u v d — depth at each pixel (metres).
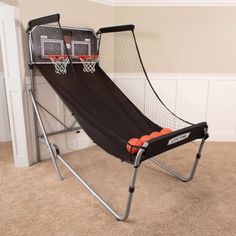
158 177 2.43
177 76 3.31
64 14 2.71
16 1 2.38
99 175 2.47
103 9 3.07
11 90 2.43
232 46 3.18
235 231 1.69
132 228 1.72
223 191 2.18
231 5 3.05
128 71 3.35
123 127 2.13
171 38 3.20
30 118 2.62
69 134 3.03
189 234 1.66
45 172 2.51
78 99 2.25
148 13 3.13
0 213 1.85
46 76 2.36
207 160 2.83
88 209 1.92
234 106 3.37
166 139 1.67
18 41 2.34
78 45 2.79
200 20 3.12
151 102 3.40
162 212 1.89
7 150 3.07
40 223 1.75
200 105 3.39
